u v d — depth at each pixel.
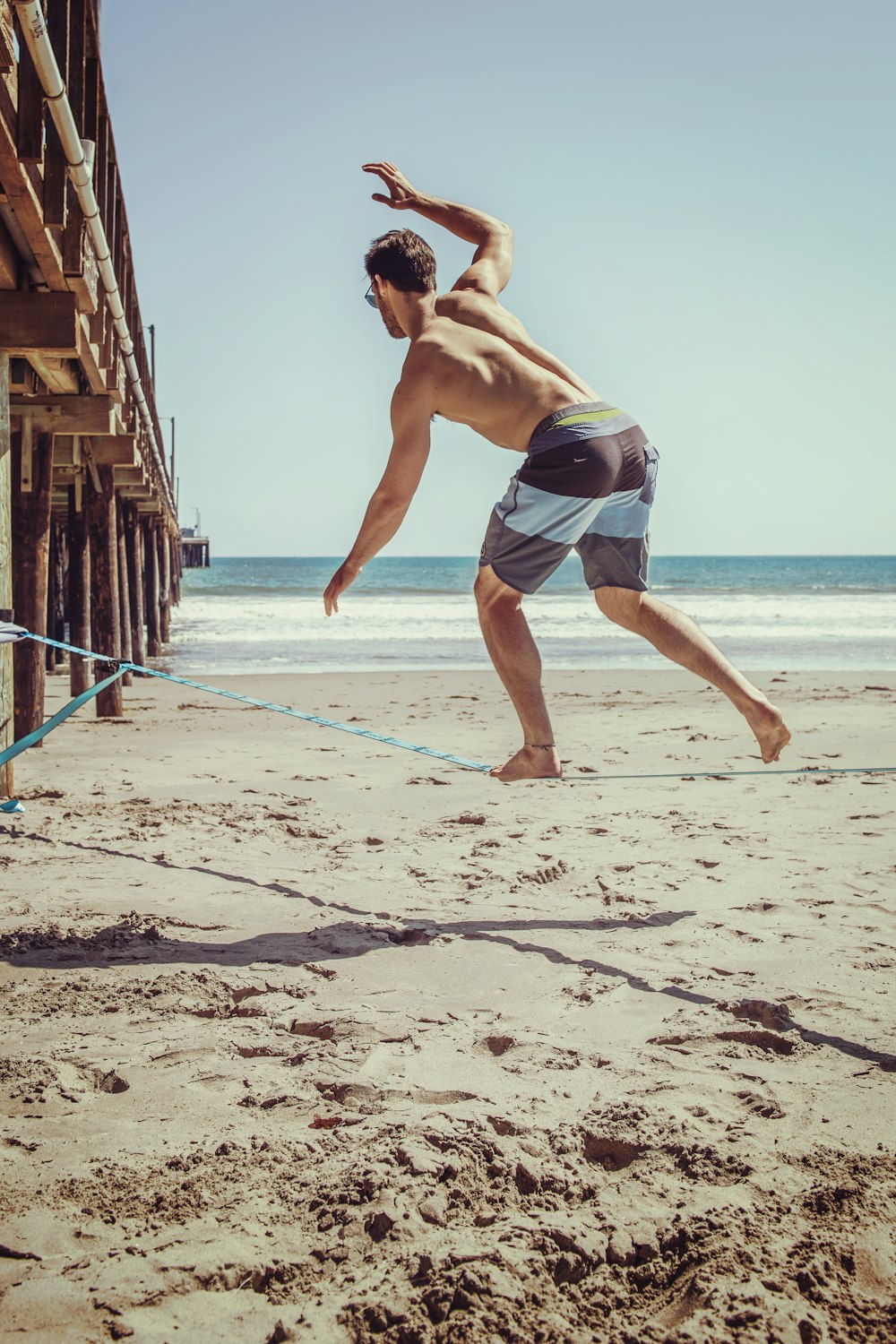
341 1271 1.93
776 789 6.90
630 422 3.42
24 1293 1.86
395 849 5.32
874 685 14.45
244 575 84.50
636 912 4.19
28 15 4.06
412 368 3.35
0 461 5.95
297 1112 2.55
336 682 14.99
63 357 7.07
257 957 3.66
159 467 17.94
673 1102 2.56
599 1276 1.92
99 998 3.26
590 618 30.75
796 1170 2.24
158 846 5.31
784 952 3.70
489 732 9.75
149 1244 2.01
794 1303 1.81
